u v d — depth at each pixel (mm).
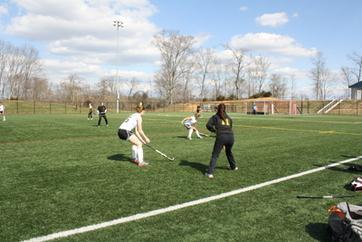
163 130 21203
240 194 6773
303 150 12523
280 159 10609
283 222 5332
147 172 8641
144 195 6621
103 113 25281
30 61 83188
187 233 4855
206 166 9453
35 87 84125
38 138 16453
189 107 73562
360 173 8727
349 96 74438
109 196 6539
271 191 7016
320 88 85375
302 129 22234
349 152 12109
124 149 12648
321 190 7141
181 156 11078
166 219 5375
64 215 5512
